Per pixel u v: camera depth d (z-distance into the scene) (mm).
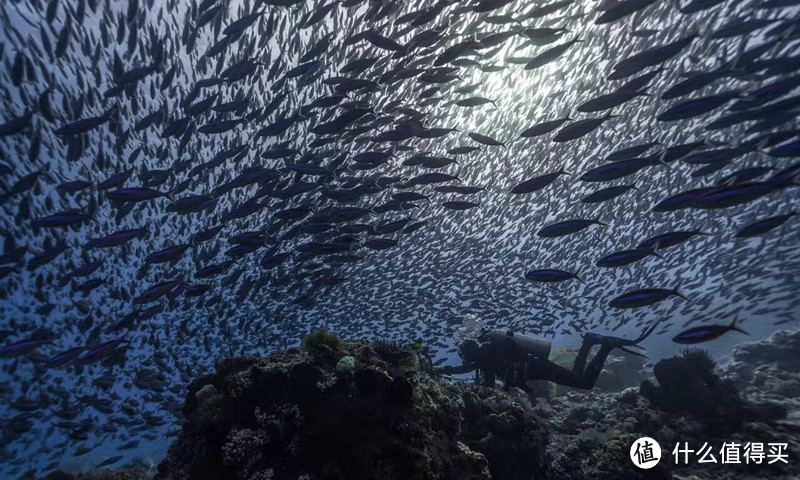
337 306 6277
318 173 3652
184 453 2068
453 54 3242
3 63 3562
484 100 3709
